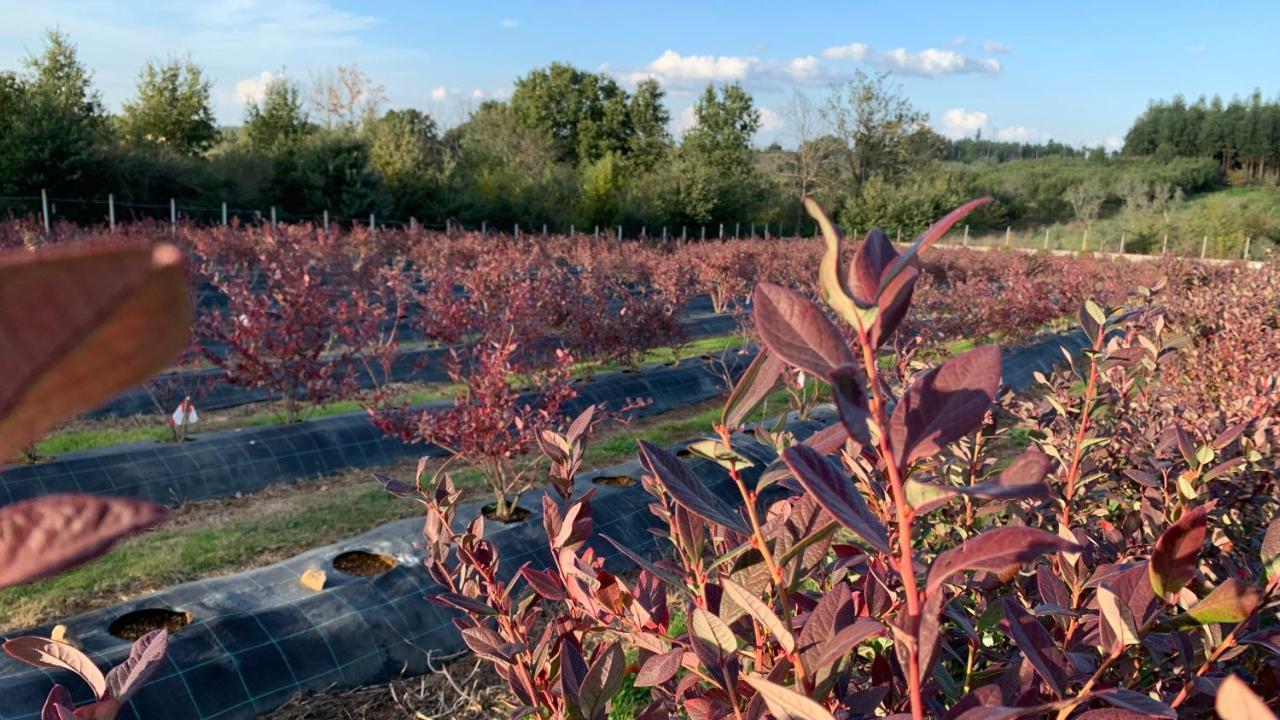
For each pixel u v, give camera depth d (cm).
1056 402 331
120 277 18
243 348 830
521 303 985
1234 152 7188
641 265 2219
